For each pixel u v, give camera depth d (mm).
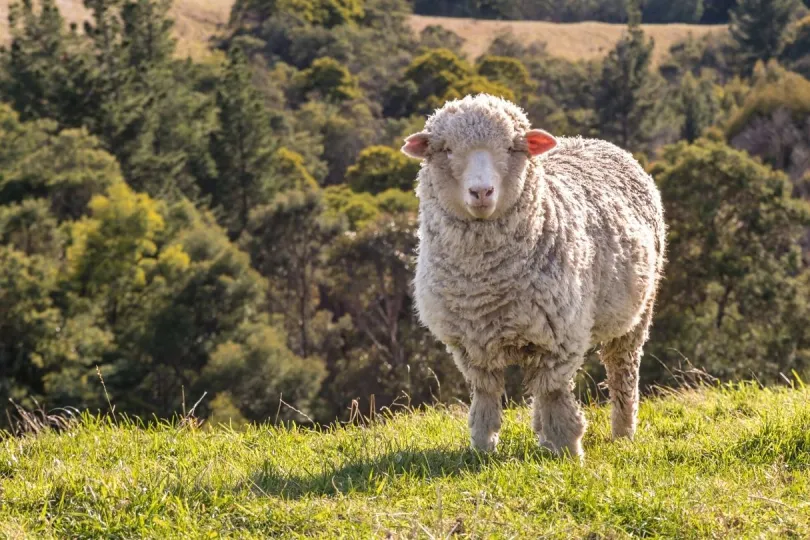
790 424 5105
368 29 81562
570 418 5000
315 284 36219
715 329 28016
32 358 27062
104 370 27484
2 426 25609
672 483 4387
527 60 75000
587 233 5230
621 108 59375
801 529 3898
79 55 47969
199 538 3926
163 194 43219
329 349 33031
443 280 4914
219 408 25547
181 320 29375
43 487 4371
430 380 28875
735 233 29594
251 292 31219
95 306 30531
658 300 28969
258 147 47688
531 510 4137
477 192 4586
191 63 57375
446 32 85375
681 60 81125
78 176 37375
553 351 4922
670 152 32344
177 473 4797
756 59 76438
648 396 7289
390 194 41312
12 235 32500
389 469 4703
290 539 3922
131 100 46781
